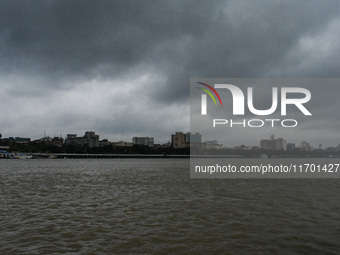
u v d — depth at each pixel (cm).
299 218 2089
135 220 2027
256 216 2153
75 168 10656
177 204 2667
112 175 6750
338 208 2480
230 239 1600
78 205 2614
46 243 1529
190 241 1568
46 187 4084
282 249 1444
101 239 1600
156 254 1379
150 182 4906
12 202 2777
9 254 1367
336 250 1427
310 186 4344
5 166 12525
